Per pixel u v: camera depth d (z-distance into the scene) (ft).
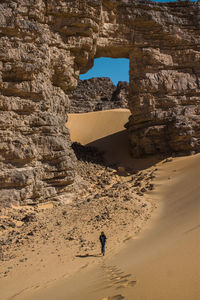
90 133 153.48
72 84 84.07
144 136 94.38
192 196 53.98
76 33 80.69
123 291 17.84
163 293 15.90
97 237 42.50
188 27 99.14
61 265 32.63
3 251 40.04
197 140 88.99
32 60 65.98
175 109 94.58
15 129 63.31
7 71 63.82
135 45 94.99
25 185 61.31
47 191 64.64
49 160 66.95
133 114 98.22
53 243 41.45
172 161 86.07
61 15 77.97
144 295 16.21
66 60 78.95
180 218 42.80
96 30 83.97
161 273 19.65
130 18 92.99
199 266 18.98
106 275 24.30
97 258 33.83
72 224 49.57
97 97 386.73
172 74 97.14
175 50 98.89
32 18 70.23
